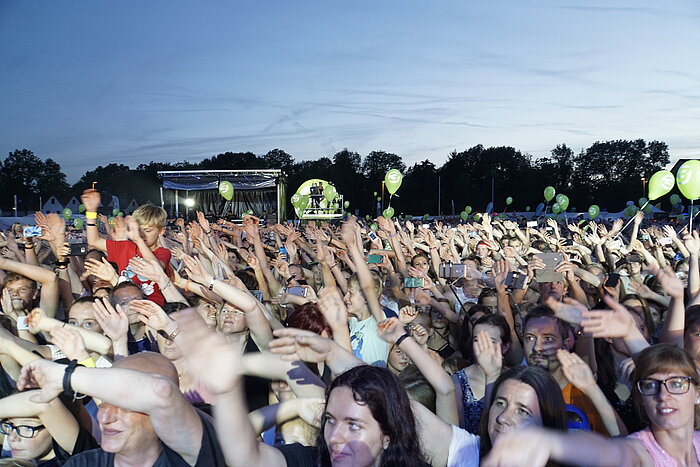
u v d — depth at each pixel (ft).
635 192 246.47
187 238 30.50
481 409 11.39
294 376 9.47
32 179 288.71
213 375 5.92
